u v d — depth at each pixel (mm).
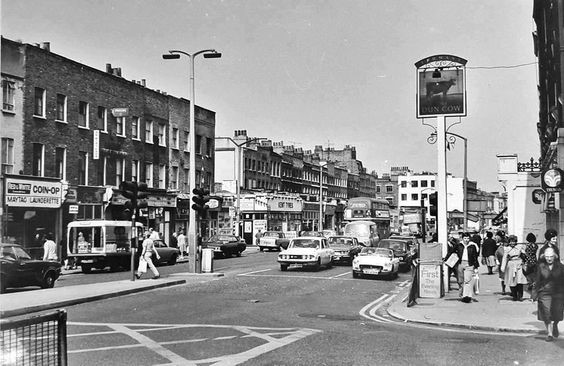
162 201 43469
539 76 32375
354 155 115312
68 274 27766
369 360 8750
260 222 61125
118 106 38875
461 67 19125
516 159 37031
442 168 19453
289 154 81250
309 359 8812
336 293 19625
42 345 5523
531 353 9453
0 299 15648
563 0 20016
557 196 20703
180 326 12094
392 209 81938
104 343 10094
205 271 26844
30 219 30172
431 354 9250
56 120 32625
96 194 35688
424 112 19375
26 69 30344
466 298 16547
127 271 29891
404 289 21641
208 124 52969
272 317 13703
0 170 28656
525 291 19797
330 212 82062
